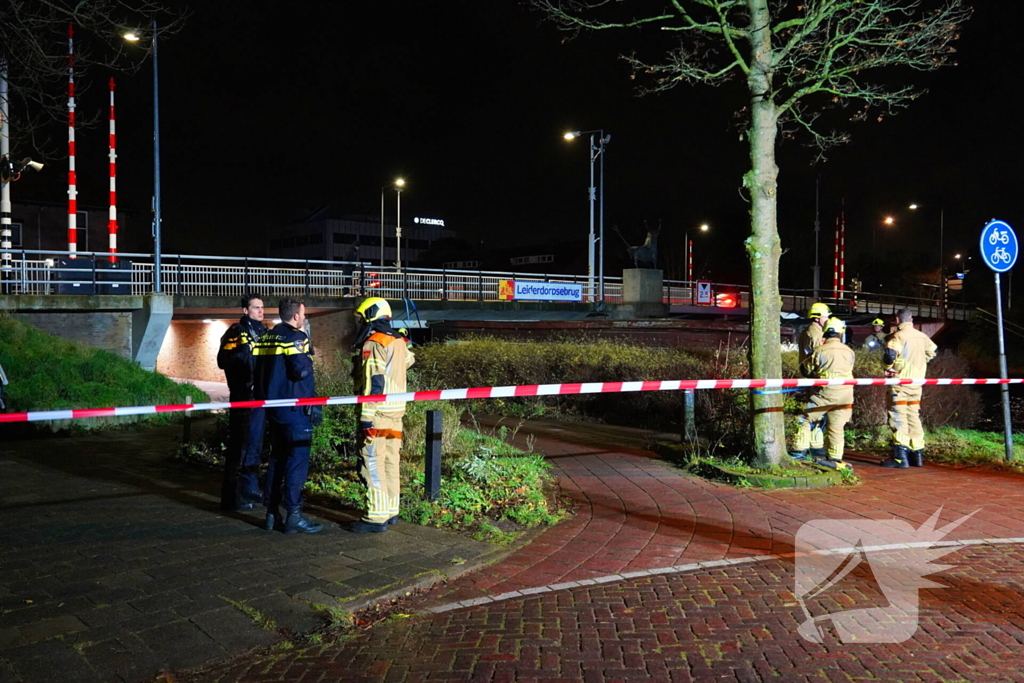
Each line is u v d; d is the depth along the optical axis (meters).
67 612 4.07
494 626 4.02
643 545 5.41
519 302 26.62
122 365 13.72
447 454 7.70
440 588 4.59
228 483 6.19
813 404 8.00
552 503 6.56
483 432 10.03
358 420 5.71
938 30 7.26
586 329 20.05
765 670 3.48
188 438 8.84
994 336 38.16
